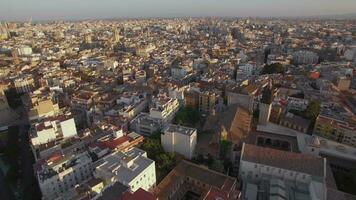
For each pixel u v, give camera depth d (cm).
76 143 17900
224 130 16988
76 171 14950
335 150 17288
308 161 14150
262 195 13162
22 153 19812
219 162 15500
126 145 16662
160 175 15125
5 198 15738
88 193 12081
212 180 13725
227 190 12731
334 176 15912
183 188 14162
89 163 15512
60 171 14362
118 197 10681
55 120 19388
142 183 13150
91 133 19000
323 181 13038
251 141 18800
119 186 11362
